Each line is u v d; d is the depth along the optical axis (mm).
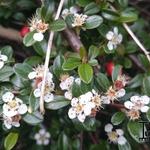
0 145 251
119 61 273
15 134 238
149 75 265
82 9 258
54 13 255
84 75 226
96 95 228
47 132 275
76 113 225
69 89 229
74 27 245
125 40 276
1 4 276
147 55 263
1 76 230
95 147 262
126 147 246
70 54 246
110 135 251
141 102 233
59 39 260
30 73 228
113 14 260
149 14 341
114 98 234
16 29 288
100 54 257
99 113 270
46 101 226
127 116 238
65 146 261
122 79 242
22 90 229
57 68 233
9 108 224
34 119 227
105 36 250
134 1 331
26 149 276
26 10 283
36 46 245
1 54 240
